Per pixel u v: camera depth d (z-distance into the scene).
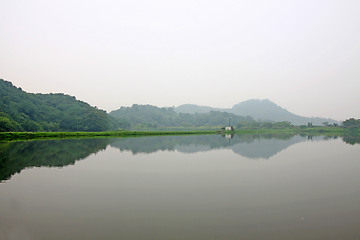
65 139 55.66
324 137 72.31
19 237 7.90
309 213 10.05
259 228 8.60
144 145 40.94
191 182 15.24
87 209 10.44
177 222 9.07
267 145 41.66
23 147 35.41
